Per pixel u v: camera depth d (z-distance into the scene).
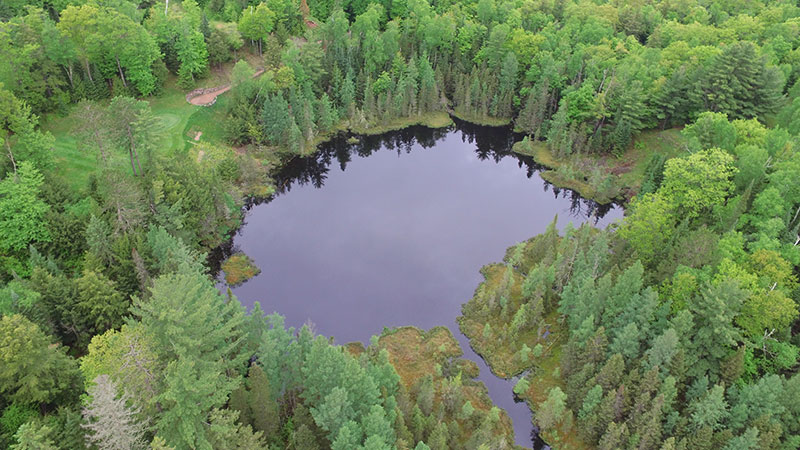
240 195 109.38
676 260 73.50
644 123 125.44
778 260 67.94
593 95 127.88
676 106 122.44
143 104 92.25
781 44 134.00
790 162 81.19
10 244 75.94
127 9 126.56
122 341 43.62
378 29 161.00
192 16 133.62
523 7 165.62
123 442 39.53
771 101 115.25
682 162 87.56
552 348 78.81
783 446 55.44
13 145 90.06
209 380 45.19
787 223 76.81
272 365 58.19
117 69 118.50
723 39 141.38
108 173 75.38
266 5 143.88
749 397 57.41
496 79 144.12
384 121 140.88
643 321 66.44
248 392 56.12
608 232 95.44
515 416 70.88
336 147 137.12
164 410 45.38
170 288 46.31
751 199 84.12
